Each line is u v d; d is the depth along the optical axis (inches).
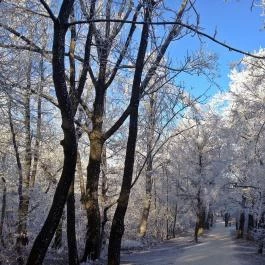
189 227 2716.5
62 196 312.0
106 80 729.6
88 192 680.4
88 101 930.7
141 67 499.2
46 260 669.3
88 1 539.5
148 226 1889.8
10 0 445.1
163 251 1162.0
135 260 877.8
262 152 1116.5
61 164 949.8
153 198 1798.7
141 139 862.5
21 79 495.8
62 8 306.8
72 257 526.0
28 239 800.9
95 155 676.1
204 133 1736.0
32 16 480.4
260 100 958.4
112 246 481.1
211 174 1729.8
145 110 802.2
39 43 541.0
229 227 2942.9
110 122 1010.7
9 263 622.8
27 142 768.9
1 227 731.4
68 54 541.3
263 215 1262.3
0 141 715.4
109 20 301.4
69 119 311.7
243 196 1507.1
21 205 756.0
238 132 1132.5
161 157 1512.1
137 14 477.7
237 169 1427.2
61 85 309.0
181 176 1760.6
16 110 524.1
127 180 493.4
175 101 649.6
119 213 486.0
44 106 767.7
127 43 576.1
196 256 980.6
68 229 528.1
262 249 1099.9
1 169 730.2
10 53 463.2
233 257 958.4
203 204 1793.8
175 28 499.5
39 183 920.9
